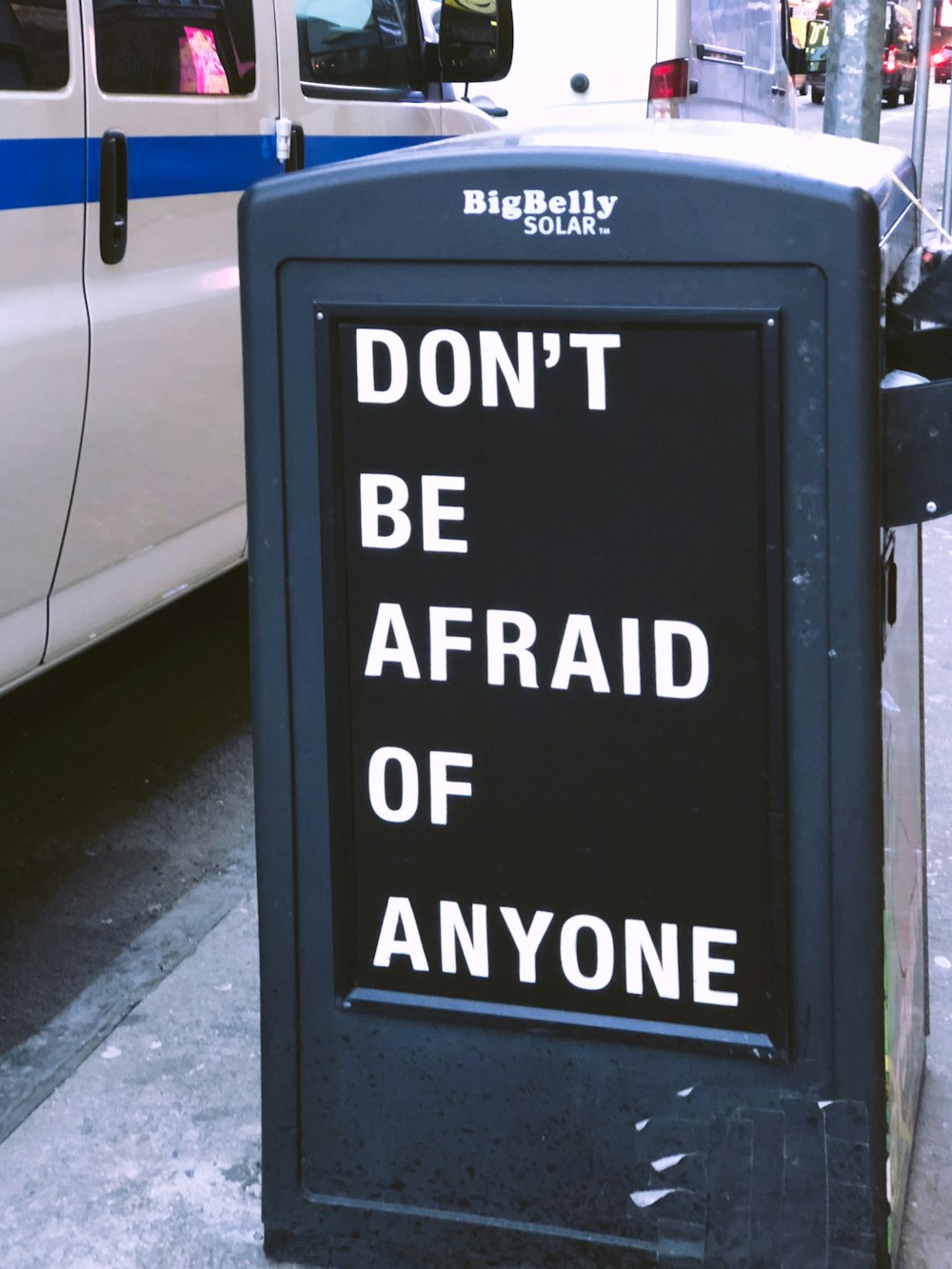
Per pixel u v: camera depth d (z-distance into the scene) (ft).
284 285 6.31
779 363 5.88
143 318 11.34
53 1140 8.26
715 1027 6.54
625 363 6.04
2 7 9.74
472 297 6.13
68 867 11.87
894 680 6.77
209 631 16.46
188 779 13.33
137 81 11.20
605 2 22.25
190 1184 7.91
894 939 6.82
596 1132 6.77
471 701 6.51
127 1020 9.35
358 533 6.46
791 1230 6.64
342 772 6.69
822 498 5.97
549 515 6.26
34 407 10.22
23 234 10.07
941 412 6.00
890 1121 6.72
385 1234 7.15
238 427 13.02
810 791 6.23
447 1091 6.90
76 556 11.00
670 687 6.30
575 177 5.91
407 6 16.10
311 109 13.84
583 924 6.60
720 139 6.63
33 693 14.92
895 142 64.08
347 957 6.88
